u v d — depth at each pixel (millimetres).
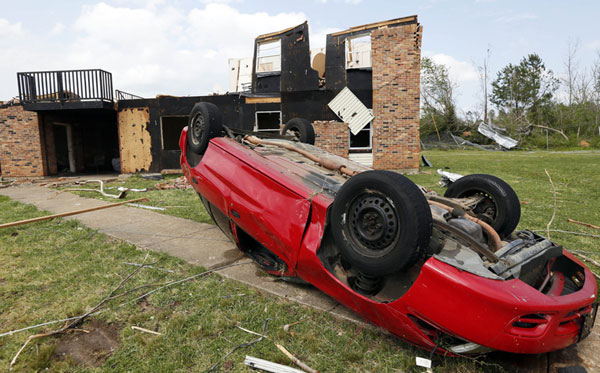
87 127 17906
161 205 7586
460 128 44188
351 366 2393
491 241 2684
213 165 3924
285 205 3129
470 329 2076
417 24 12281
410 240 2201
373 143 12812
